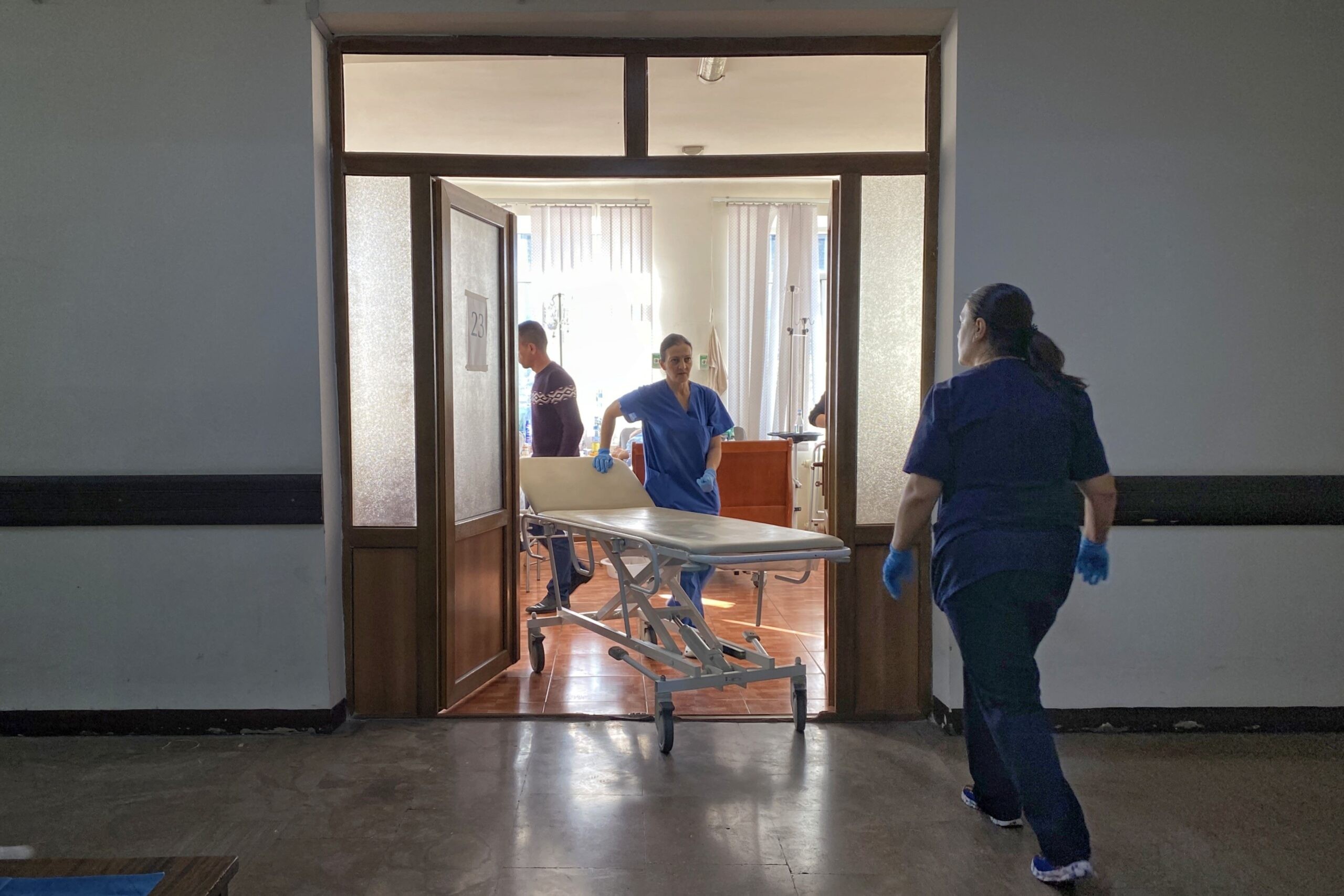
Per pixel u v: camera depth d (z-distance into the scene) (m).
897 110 3.54
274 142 3.05
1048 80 3.05
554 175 3.25
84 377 3.11
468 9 3.01
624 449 7.13
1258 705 3.17
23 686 3.14
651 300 7.77
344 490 3.26
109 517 3.10
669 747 2.94
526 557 5.38
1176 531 3.13
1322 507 3.13
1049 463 2.18
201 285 3.08
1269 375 3.13
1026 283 3.09
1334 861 2.26
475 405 3.62
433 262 3.24
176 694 3.15
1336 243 3.12
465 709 3.37
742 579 5.97
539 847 2.32
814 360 7.87
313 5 3.01
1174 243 3.10
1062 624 3.15
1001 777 2.41
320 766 2.85
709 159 3.25
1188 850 2.32
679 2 3.01
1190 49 3.06
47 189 3.06
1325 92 3.09
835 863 2.24
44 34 3.03
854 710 3.29
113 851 2.29
